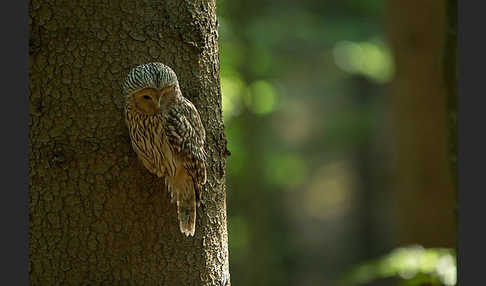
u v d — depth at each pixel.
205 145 6.63
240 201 24.66
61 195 6.31
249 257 24.73
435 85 16.88
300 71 36.12
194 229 6.37
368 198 37.34
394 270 11.55
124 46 6.31
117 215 6.31
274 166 28.91
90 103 6.28
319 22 28.23
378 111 36.31
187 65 6.51
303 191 39.16
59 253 6.32
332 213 39.22
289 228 36.75
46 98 6.33
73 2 6.31
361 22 28.78
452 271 10.95
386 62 27.62
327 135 36.78
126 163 6.31
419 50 16.97
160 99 5.90
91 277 6.30
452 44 8.99
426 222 16.91
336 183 39.84
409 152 17.16
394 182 17.78
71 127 6.30
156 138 6.07
